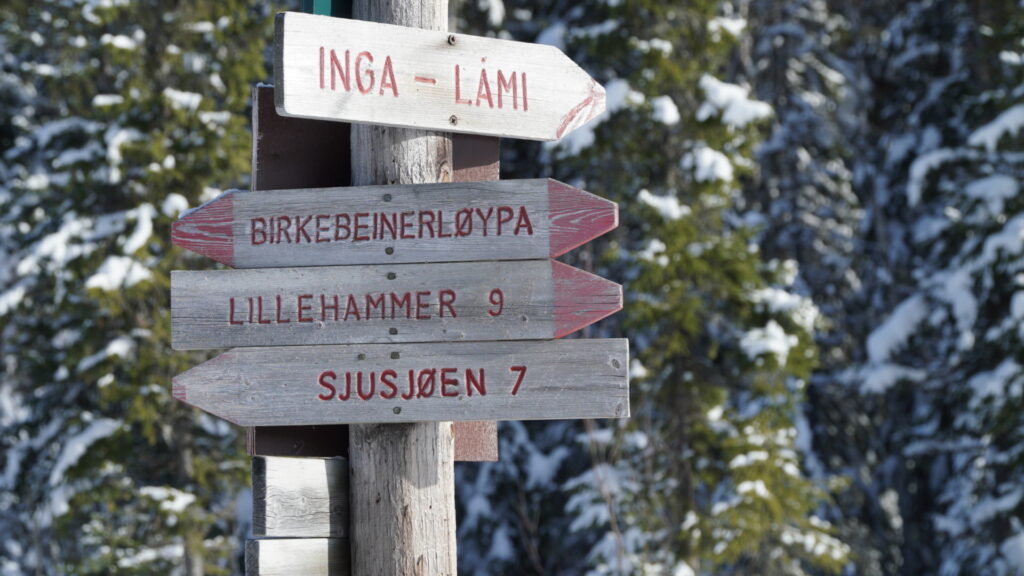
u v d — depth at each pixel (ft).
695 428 50.85
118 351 52.60
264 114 15.48
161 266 52.49
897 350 68.64
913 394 80.18
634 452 52.90
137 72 53.42
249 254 14.88
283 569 14.53
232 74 54.75
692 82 50.90
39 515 67.82
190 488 55.31
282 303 14.79
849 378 74.08
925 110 79.51
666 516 51.52
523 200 14.67
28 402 59.77
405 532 14.76
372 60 14.58
